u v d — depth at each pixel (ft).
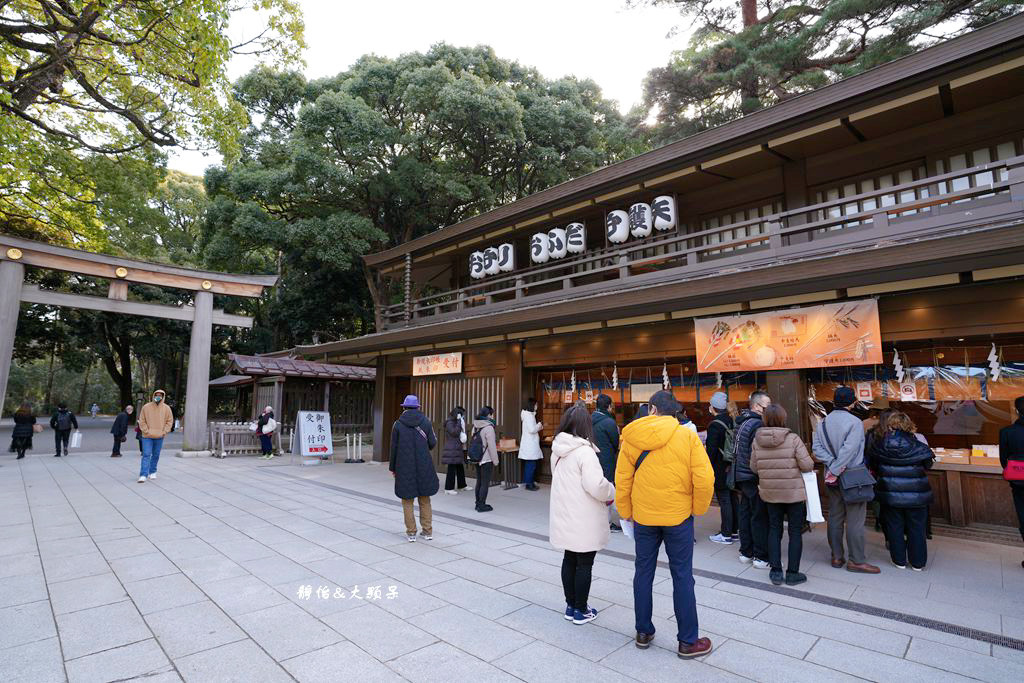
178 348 98.58
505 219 37.96
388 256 49.67
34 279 83.30
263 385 57.57
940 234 19.19
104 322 93.61
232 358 54.65
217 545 17.58
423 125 69.72
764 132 25.22
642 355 26.73
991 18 37.63
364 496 27.63
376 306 71.97
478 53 70.64
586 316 26.30
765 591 13.66
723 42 49.44
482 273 41.04
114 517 21.63
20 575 14.26
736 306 22.57
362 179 64.69
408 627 11.23
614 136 59.41
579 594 11.28
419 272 52.75
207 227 69.72
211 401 109.40
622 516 10.89
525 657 9.89
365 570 15.12
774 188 28.07
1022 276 17.01
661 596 13.32
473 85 61.16
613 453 18.52
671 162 28.48
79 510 22.88
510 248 38.99
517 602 12.75
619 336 27.81
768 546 14.94
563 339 30.55
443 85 62.08
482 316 31.07
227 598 12.80
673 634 11.00
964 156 22.59
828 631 11.13
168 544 17.62
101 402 154.71
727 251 29.37
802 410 21.25
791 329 21.15
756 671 9.37
